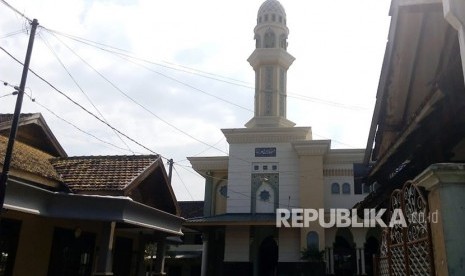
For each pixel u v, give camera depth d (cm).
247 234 2628
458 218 387
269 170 2798
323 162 2752
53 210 939
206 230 2698
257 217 2642
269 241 2797
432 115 526
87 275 1149
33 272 958
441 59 634
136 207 1019
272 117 2980
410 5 582
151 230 1294
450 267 378
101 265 931
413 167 650
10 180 815
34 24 905
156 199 1348
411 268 489
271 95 3052
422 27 652
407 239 501
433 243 417
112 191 975
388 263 596
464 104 470
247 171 2825
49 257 1012
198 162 3078
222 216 2705
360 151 2686
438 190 404
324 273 2427
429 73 736
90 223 1168
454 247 381
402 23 654
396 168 771
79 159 1205
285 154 2809
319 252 2456
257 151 2852
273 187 2767
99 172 1096
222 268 2702
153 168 1165
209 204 3030
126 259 1357
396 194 557
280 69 3138
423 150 602
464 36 428
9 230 902
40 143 1262
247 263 2575
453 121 501
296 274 2491
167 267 3067
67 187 991
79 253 1126
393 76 753
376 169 795
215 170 3080
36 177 914
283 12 3256
